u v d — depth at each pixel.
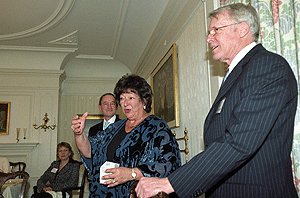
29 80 7.12
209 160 1.00
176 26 4.16
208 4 3.01
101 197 1.85
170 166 1.63
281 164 1.09
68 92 8.02
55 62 7.28
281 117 1.10
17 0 4.84
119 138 1.95
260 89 1.05
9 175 2.49
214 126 1.28
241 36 1.36
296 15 1.69
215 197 1.26
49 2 4.93
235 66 1.31
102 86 8.24
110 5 5.04
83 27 5.95
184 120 3.85
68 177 4.58
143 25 5.37
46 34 6.22
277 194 1.07
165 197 0.92
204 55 3.16
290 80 1.10
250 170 1.10
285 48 1.77
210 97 2.93
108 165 1.56
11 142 6.79
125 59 7.61
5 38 6.31
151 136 1.76
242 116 1.03
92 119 8.00
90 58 7.73
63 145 4.75
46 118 6.89
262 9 1.97
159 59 5.34
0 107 6.89
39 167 6.73
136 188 1.07
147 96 1.98
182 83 3.96
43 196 4.04
